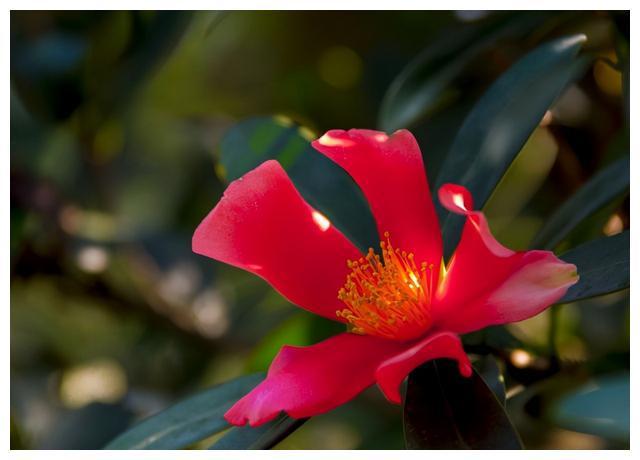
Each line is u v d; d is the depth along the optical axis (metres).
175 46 0.78
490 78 0.73
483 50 0.70
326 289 0.64
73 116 0.81
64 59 0.79
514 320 0.60
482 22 0.69
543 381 0.65
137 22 0.78
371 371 0.62
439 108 0.71
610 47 0.71
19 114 0.82
